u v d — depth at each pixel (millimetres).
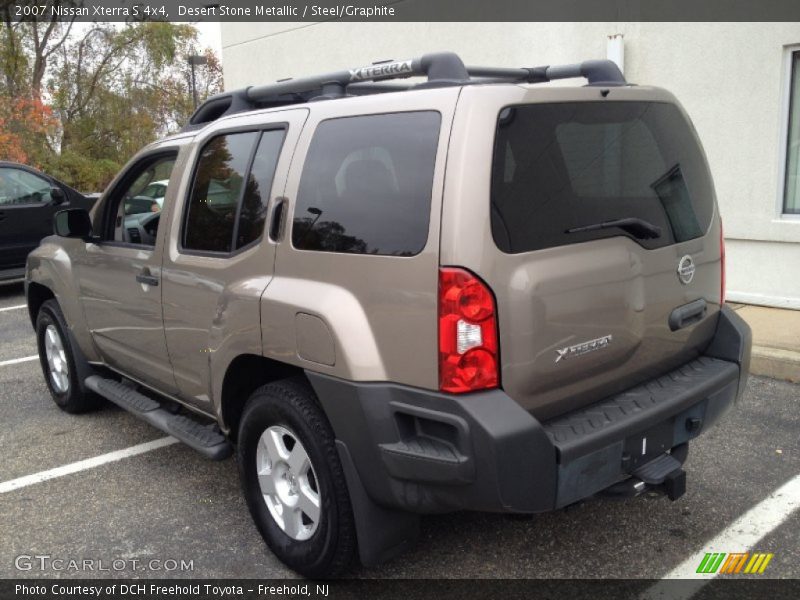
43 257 5109
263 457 3303
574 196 2766
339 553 2951
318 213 2973
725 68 7020
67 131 31516
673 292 3129
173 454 4559
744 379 3434
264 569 3293
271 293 3064
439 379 2541
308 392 3027
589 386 2859
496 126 2570
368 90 3918
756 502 3695
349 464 2812
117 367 4625
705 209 3402
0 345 7453
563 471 2586
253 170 3361
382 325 2693
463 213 2500
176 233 3750
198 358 3641
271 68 12398
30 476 4301
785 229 6867
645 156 3094
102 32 31672
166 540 3557
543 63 8344
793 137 6863
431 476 2588
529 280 2576
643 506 3688
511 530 3510
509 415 2498
